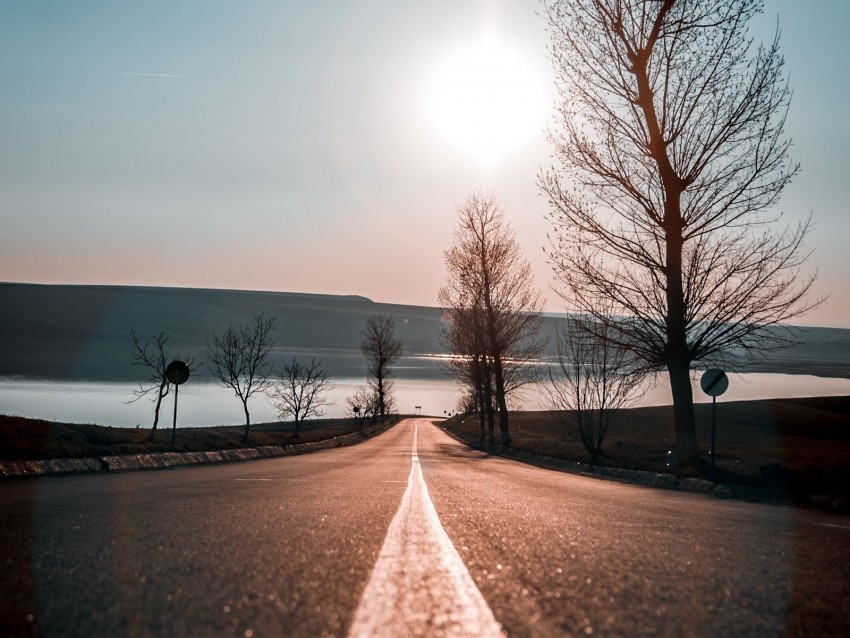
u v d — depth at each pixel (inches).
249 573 248.4
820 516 527.5
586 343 1027.9
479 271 2134.6
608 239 955.3
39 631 182.5
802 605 226.7
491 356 2203.5
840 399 3016.7
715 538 361.1
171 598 214.2
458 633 182.4
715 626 197.2
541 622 194.4
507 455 1768.0
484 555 289.0
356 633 180.5
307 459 1259.8
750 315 899.4
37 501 469.7
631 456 1161.4
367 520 386.9
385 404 4384.8
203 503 466.0
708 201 918.4
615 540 337.7
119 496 508.7
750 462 867.4
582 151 952.9
